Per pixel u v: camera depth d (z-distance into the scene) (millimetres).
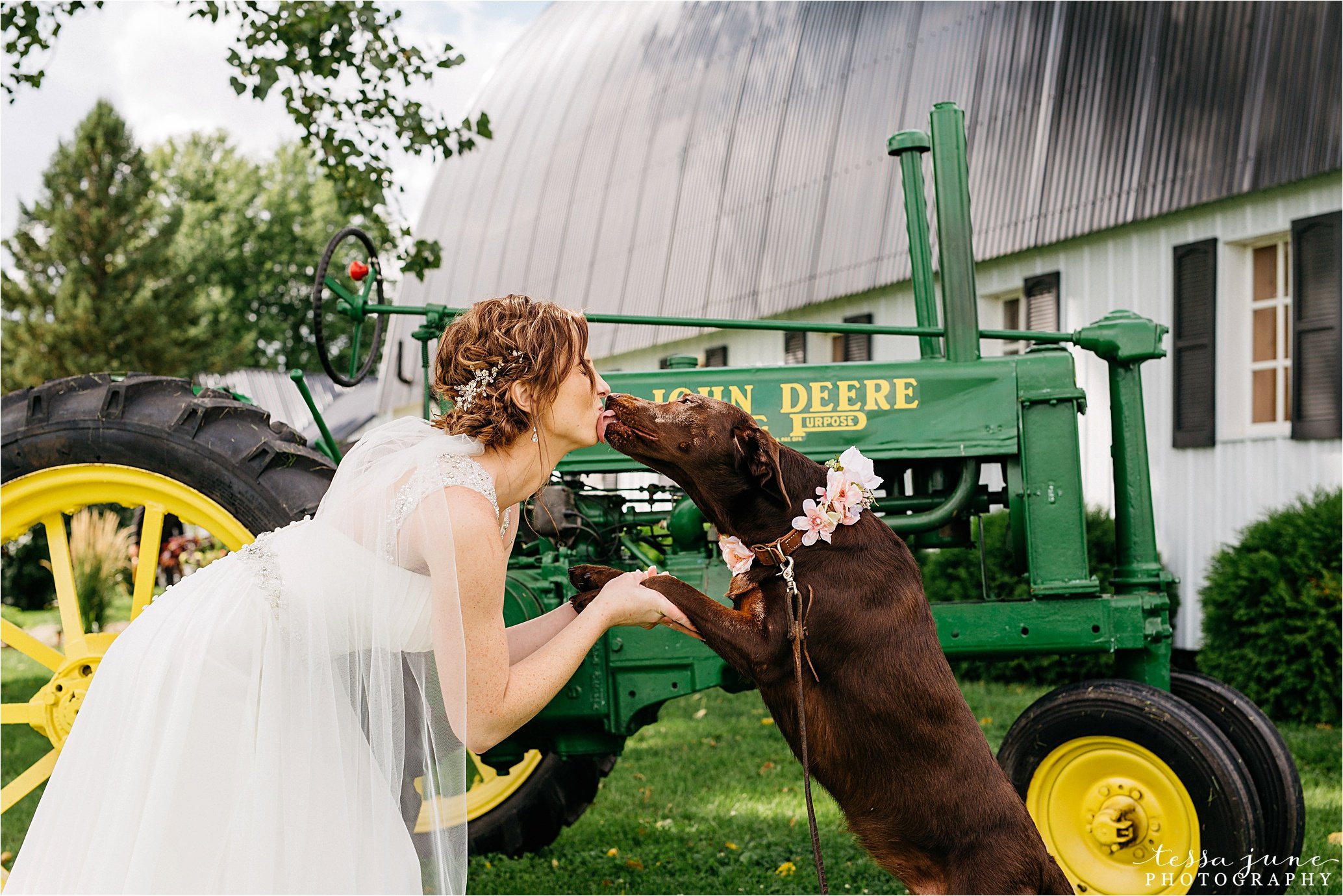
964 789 2461
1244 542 6066
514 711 2045
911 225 3344
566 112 14945
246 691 2004
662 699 3043
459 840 2107
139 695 2027
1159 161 7043
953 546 3381
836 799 2578
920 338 3289
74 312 20188
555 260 13641
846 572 2537
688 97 12359
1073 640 3051
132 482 3113
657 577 2623
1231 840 2811
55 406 3156
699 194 11500
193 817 1934
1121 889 2924
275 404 24484
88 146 21188
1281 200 6445
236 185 32875
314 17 5043
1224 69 6773
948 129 3205
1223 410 6887
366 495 2045
